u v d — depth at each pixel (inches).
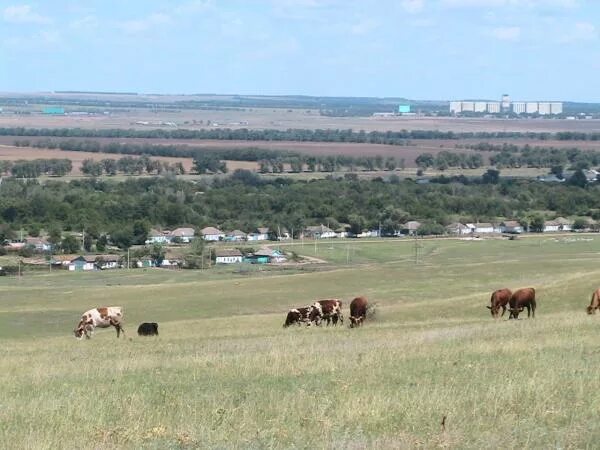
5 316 2711.6
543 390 714.2
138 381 920.9
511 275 3280.0
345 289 3083.2
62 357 1242.6
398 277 3336.6
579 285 2202.3
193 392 821.9
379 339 1269.7
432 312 2059.5
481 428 606.2
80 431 657.0
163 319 2603.3
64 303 3065.9
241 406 721.6
